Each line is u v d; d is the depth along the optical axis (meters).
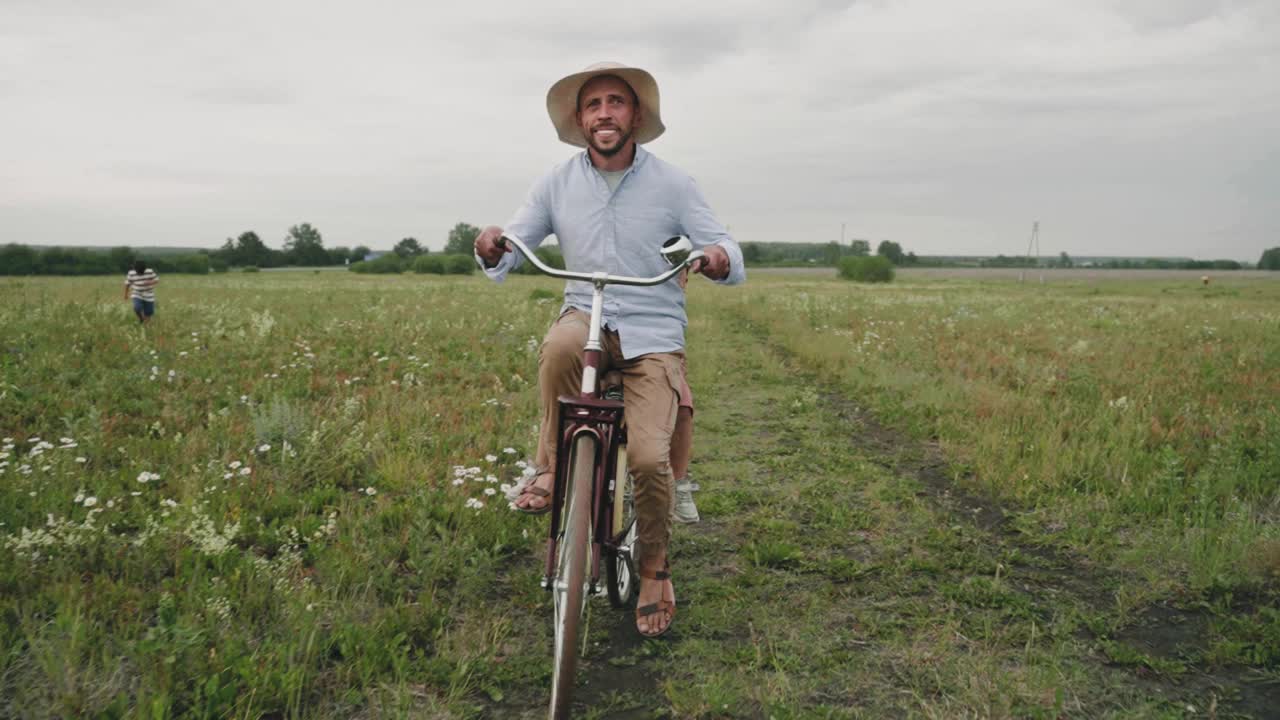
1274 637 3.17
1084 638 3.29
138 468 4.84
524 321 14.45
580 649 3.20
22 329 10.26
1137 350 11.00
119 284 31.45
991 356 10.48
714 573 4.01
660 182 3.02
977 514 4.80
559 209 3.11
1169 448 5.17
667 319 3.06
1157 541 4.17
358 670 2.87
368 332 12.22
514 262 3.03
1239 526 4.01
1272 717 2.73
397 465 5.13
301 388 7.64
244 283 40.22
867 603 3.63
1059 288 50.03
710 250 2.74
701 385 9.07
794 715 2.73
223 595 3.29
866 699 2.87
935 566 3.98
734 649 3.22
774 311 18.92
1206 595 3.63
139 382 7.32
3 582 3.31
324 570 3.65
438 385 8.33
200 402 6.91
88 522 3.78
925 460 5.96
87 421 5.61
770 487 5.40
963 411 7.13
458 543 4.00
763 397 8.52
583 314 3.04
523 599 3.58
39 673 2.77
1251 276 119.25
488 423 6.40
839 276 76.31
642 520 3.07
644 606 3.21
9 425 5.73
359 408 6.71
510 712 2.78
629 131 3.02
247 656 2.83
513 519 4.38
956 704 2.80
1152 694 2.87
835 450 6.27
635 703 2.85
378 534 4.13
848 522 4.67
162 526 3.87
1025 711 2.76
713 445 6.52
